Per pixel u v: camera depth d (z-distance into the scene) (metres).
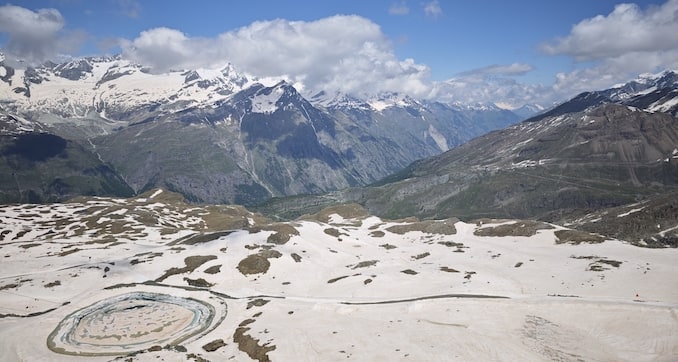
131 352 99.44
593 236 175.12
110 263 169.50
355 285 139.75
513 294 117.94
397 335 95.75
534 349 85.44
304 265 165.38
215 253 175.25
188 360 88.38
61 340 106.94
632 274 122.75
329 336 97.94
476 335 92.88
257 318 115.31
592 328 94.31
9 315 124.50
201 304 129.75
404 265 163.62
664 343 83.88
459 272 144.75
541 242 181.12
